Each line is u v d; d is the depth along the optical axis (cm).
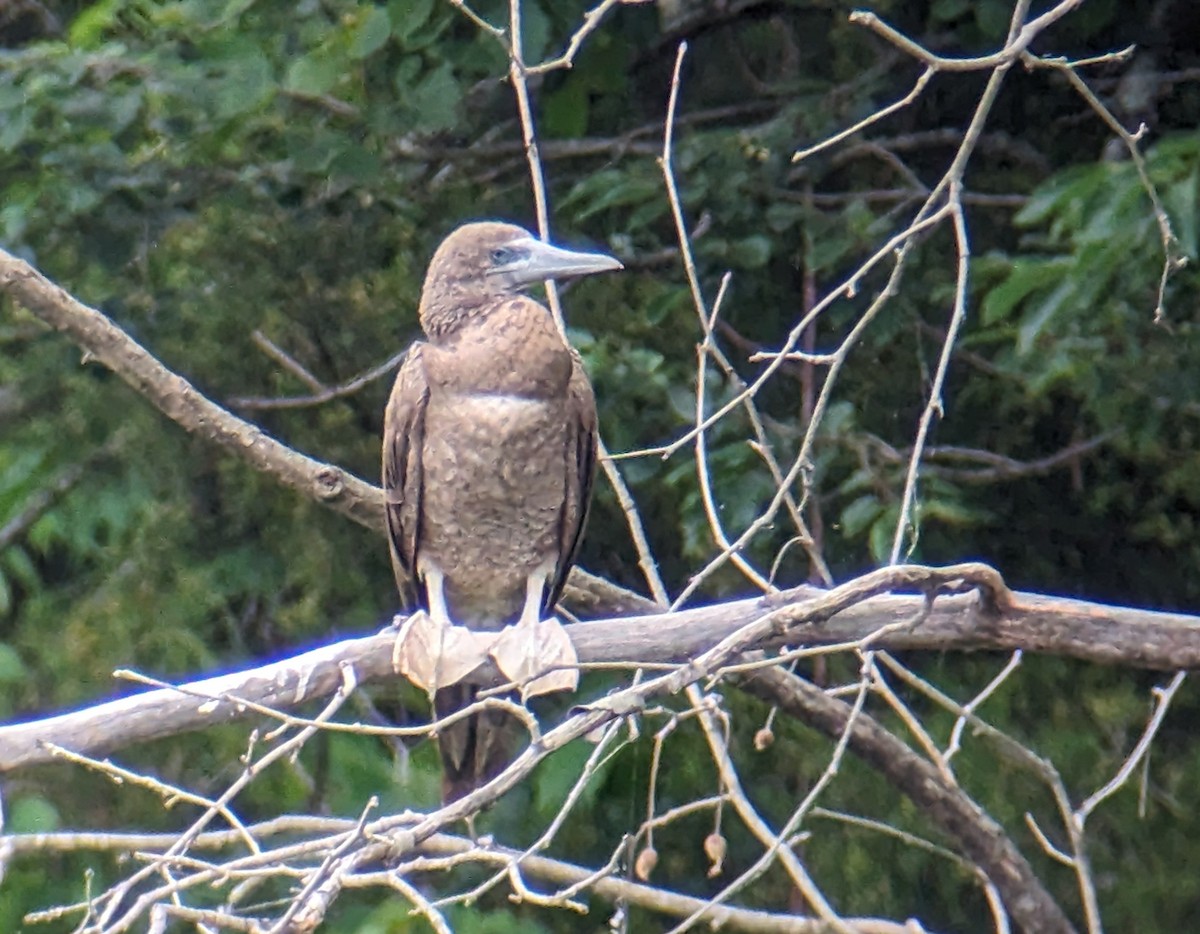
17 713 1193
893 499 1062
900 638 707
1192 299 1089
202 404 898
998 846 894
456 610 931
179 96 1077
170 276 1187
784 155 1147
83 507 1166
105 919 575
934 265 1180
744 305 1196
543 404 882
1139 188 935
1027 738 1182
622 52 1165
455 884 1146
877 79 1168
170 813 1187
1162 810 1182
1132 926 1175
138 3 1141
